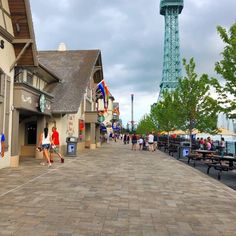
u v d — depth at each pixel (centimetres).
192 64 2642
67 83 2611
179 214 742
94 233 584
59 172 1381
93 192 957
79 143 3003
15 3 1493
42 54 3253
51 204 791
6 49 1462
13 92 1520
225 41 1557
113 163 1858
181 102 2667
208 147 2523
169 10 16650
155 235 588
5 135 1445
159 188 1068
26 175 1260
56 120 2319
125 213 732
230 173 1638
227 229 637
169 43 16038
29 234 566
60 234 571
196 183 1212
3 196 871
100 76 3891
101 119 3900
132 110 6819
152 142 3325
